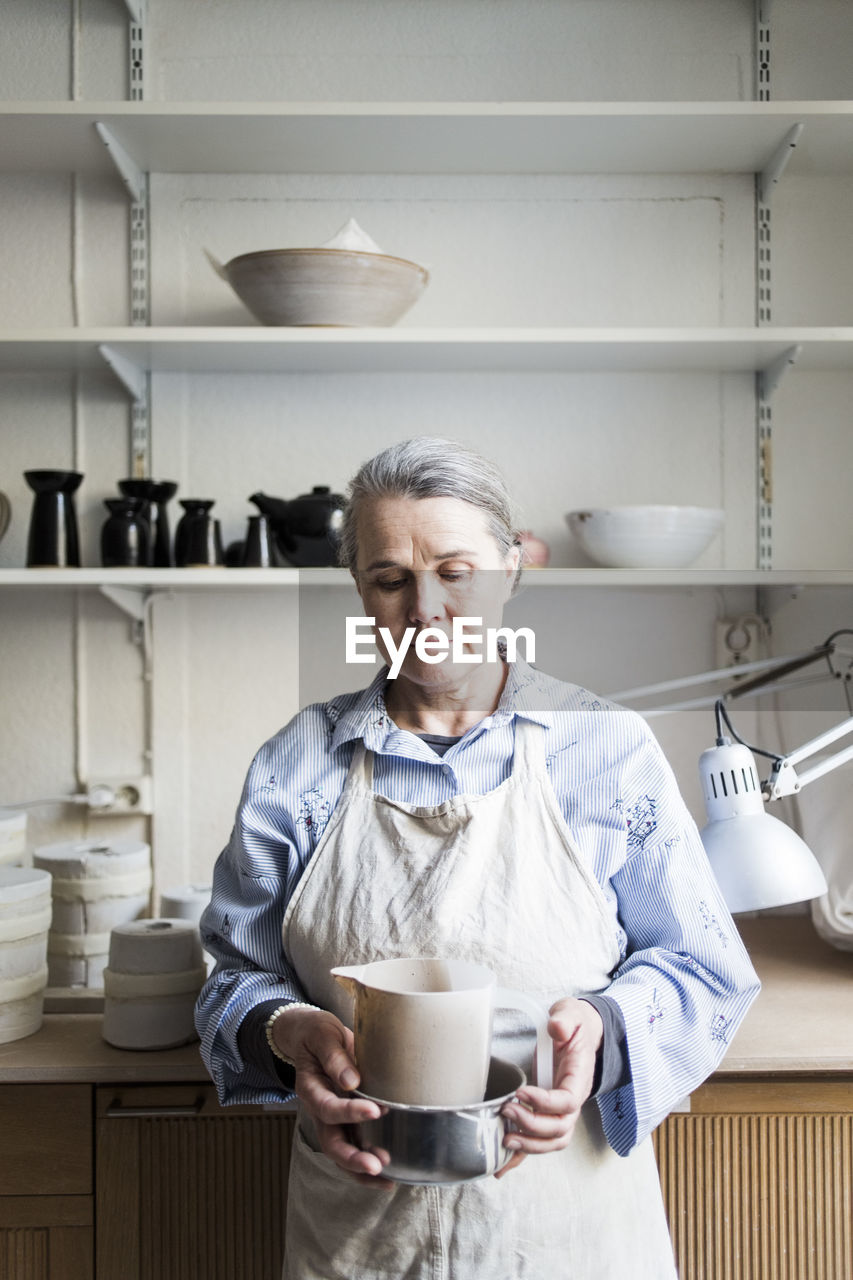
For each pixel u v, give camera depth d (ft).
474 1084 2.66
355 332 5.24
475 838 3.31
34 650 6.06
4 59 5.95
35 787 6.06
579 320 6.02
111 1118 4.16
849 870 4.99
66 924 5.16
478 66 5.92
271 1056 3.24
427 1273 3.19
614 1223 3.31
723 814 4.19
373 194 5.98
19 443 6.03
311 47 5.92
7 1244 4.17
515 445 6.07
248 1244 4.17
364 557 3.35
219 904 3.73
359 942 3.29
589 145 5.59
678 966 3.37
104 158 5.75
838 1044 4.07
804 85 5.95
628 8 5.93
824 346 5.44
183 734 6.06
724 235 6.01
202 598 6.04
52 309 6.00
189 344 5.34
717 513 5.35
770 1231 4.13
